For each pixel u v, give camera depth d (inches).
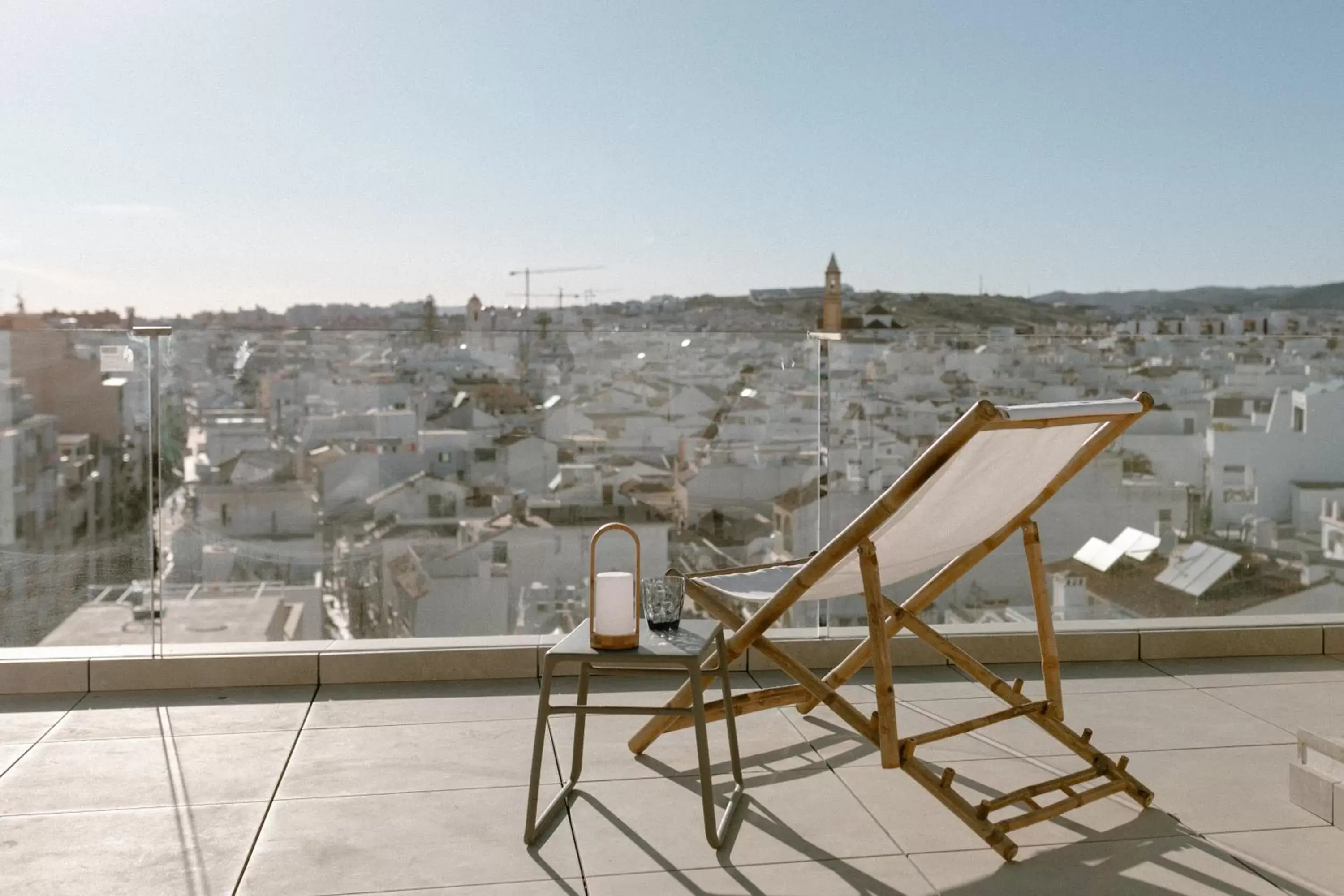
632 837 95.0
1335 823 97.0
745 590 111.1
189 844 93.3
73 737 119.8
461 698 133.6
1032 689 137.0
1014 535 150.1
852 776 109.4
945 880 87.4
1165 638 150.9
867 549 94.7
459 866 89.3
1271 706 130.0
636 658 92.8
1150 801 100.7
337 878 87.4
